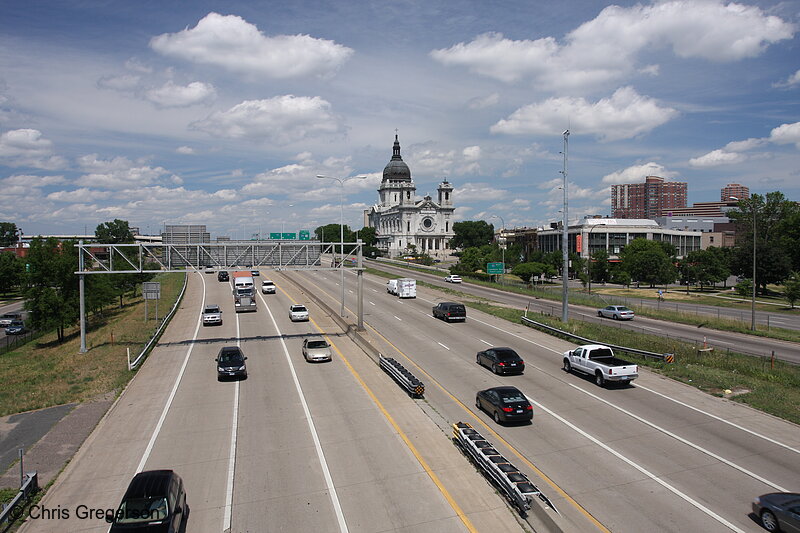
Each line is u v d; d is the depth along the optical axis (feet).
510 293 242.17
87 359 116.26
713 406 77.66
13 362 127.75
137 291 262.26
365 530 45.21
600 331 133.08
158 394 87.66
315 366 106.32
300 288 251.60
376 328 147.43
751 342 128.06
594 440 65.00
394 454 61.21
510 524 45.91
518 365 96.48
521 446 63.31
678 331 144.77
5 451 64.34
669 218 546.67
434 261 487.61
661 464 57.88
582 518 46.47
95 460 61.11
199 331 148.46
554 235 458.09
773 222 334.03
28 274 148.25
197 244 126.21
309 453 61.98
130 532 41.04
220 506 49.67
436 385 90.84
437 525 45.80
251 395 86.53
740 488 52.13
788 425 69.56
